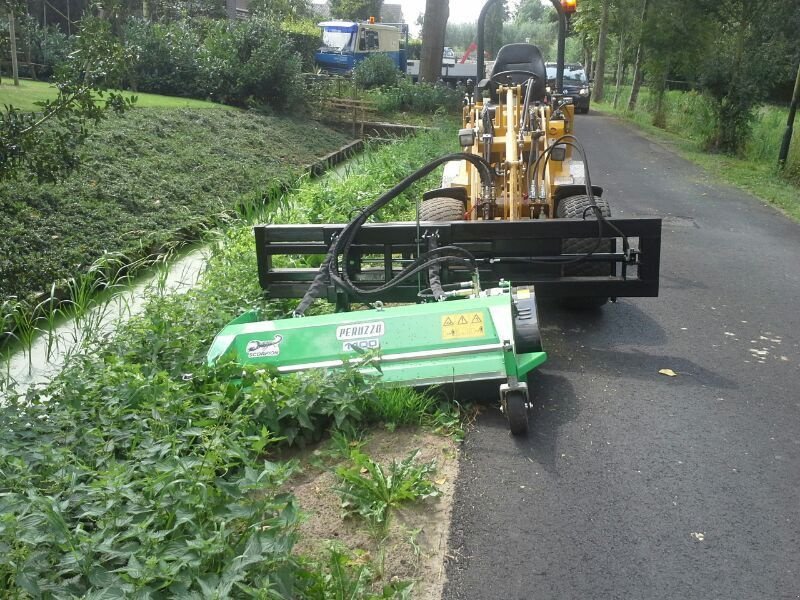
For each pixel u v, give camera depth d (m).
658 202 14.44
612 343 6.95
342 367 5.24
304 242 6.71
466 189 8.14
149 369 5.57
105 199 11.09
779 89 39.03
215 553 3.44
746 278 9.23
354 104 23.39
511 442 5.14
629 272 9.50
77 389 5.18
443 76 37.84
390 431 5.18
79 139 7.96
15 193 10.10
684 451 5.07
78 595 3.42
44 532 3.57
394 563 3.92
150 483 3.83
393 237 6.57
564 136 7.40
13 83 17.39
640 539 4.18
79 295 7.54
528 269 6.67
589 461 4.93
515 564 3.97
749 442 5.21
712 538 4.19
